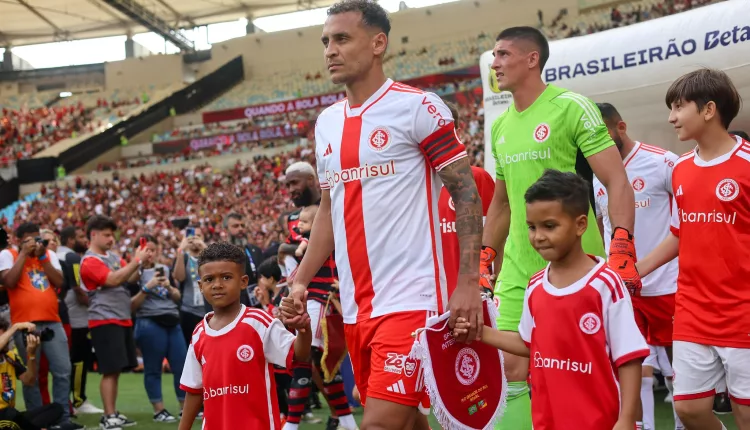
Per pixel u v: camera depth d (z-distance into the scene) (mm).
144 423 7219
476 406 3135
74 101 43000
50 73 44812
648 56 7816
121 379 11094
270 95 38938
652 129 8078
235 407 3758
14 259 7082
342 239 3246
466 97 31125
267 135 34469
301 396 5453
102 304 7109
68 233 9086
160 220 29469
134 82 43438
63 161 35094
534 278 3027
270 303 6777
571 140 3838
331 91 37719
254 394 3764
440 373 3041
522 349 3061
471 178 3135
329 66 3213
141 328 7336
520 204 3945
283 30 40906
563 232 2826
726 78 3643
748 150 3562
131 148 37156
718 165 3609
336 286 5520
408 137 3141
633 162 5352
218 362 3781
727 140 3643
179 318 7957
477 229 3084
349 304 3260
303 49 40562
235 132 35062
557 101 3879
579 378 2854
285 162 31141
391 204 3135
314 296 5516
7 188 34188
